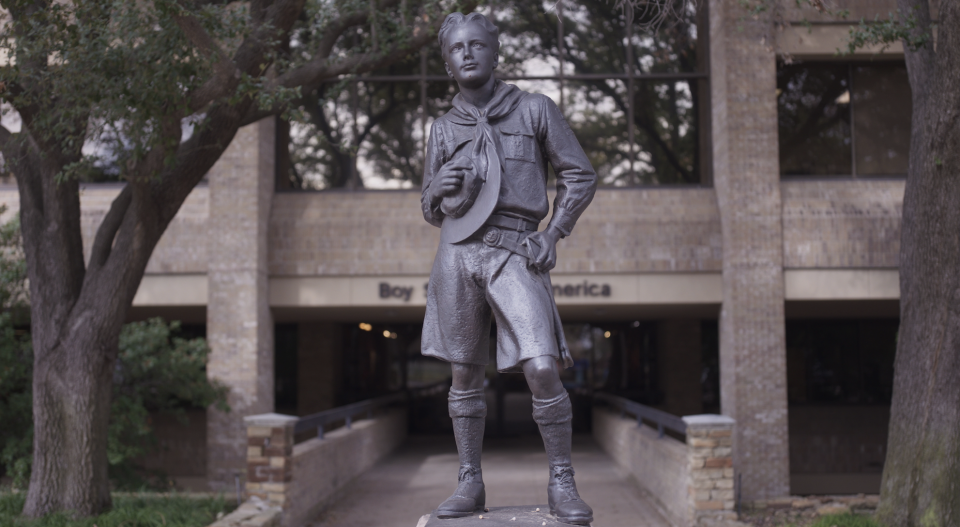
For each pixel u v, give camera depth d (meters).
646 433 12.89
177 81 7.39
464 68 3.86
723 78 13.72
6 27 7.36
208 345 13.80
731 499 9.15
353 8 9.02
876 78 14.35
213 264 13.89
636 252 14.20
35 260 8.52
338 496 12.31
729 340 13.60
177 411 12.35
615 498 12.16
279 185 15.01
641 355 21.86
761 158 13.52
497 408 22.39
